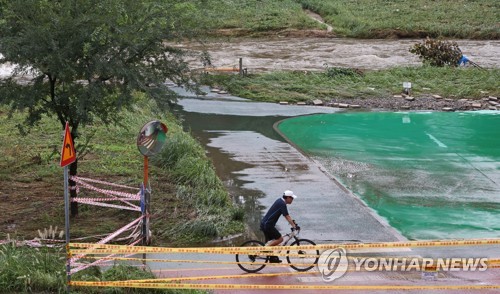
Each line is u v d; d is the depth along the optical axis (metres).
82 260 11.24
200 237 13.87
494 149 22.09
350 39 47.88
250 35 48.34
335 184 17.91
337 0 59.28
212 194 15.82
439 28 48.25
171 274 11.54
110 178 17.16
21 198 15.41
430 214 15.89
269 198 16.72
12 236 12.80
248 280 11.44
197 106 28.19
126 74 13.06
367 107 28.56
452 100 29.67
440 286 11.29
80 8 13.24
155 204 15.45
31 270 10.18
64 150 9.52
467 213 16.00
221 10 50.56
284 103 28.98
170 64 14.36
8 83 13.64
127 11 13.70
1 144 19.80
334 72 33.62
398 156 21.20
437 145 22.61
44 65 13.01
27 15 13.08
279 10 53.44
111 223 14.16
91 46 13.12
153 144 12.48
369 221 15.09
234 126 24.98
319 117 26.73
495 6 55.59
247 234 14.28
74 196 14.38
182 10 14.70
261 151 21.39
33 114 13.93
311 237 14.01
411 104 28.91
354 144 22.66
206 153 21.03
